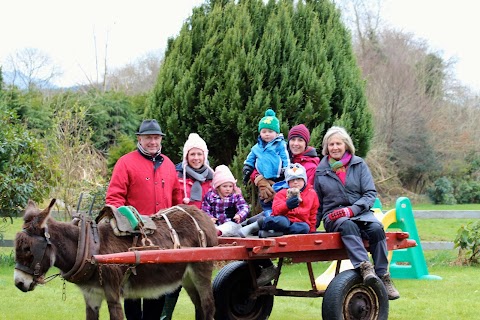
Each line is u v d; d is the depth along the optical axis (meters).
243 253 5.95
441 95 35.72
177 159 11.64
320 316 7.82
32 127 21.83
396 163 31.47
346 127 11.43
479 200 31.41
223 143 11.59
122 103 25.02
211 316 6.18
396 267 10.76
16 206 12.19
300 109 11.37
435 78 35.59
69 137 14.92
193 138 7.16
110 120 23.95
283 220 6.28
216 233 6.38
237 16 11.68
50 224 5.34
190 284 6.49
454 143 32.31
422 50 37.41
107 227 5.68
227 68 11.31
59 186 14.26
